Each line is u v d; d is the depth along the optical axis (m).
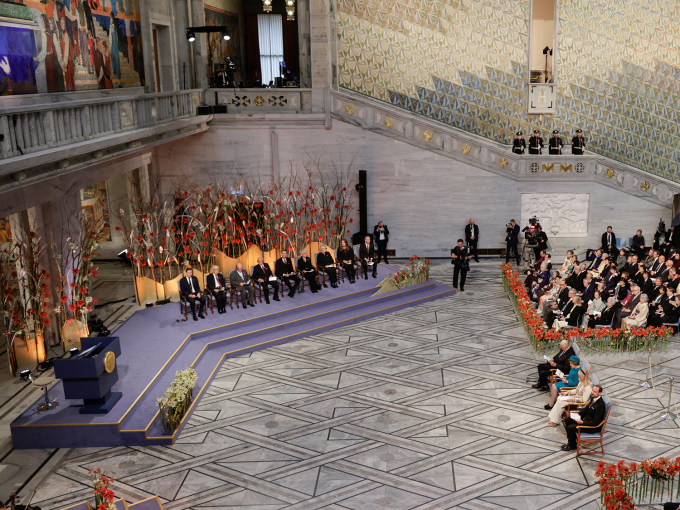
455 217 20.05
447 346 13.53
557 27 21.23
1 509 7.89
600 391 9.21
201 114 18.80
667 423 10.09
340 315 15.28
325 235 18.36
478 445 9.61
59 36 13.50
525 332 14.17
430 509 8.09
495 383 11.71
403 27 21.50
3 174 8.71
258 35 26.39
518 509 8.05
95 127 12.08
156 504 8.11
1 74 11.47
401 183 19.84
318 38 18.92
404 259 20.48
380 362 12.78
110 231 19.53
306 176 19.89
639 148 22.30
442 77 21.84
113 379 10.33
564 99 22.02
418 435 9.95
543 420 10.34
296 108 19.58
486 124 22.16
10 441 9.94
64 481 8.85
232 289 14.90
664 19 21.17
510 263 19.56
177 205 17.89
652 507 8.09
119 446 9.80
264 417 10.62
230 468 9.12
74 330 12.63
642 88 21.81
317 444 9.74
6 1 11.54
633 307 13.36
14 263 11.83
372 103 19.27
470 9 21.28
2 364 12.66
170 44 19.38
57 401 10.49
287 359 13.05
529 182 19.58
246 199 18.02
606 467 8.20
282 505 8.24
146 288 15.47
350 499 8.34
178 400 10.04
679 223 18.44
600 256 16.86
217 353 13.01
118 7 16.34
